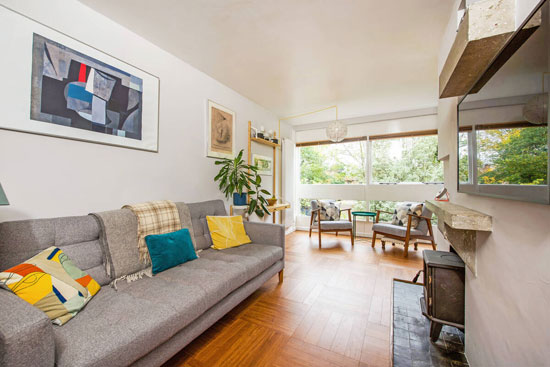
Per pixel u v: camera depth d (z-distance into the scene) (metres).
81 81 1.64
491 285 1.03
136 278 1.55
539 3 0.61
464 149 1.32
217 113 2.92
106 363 0.88
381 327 1.71
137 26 1.91
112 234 1.57
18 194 1.37
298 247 3.84
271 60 2.47
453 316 1.50
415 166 4.25
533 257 0.71
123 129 1.89
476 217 1.05
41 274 1.08
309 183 5.27
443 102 2.21
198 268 1.71
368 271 2.79
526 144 0.68
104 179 1.78
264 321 1.77
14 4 1.35
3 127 1.31
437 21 1.88
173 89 2.35
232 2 1.66
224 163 2.84
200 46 2.21
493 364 1.00
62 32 1.55
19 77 1.36
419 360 1.40
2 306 0.80
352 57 2.42
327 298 2.13
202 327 1.40
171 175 2.32
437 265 1.55
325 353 1.44
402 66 2.60
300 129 5.27
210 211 2.49
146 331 1.03
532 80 0.65
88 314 1.10
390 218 4.42
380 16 1.82
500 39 0.85
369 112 4.32
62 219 1.41
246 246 2.34
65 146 1.56
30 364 0.72
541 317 0.67
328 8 1.73
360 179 4.69
